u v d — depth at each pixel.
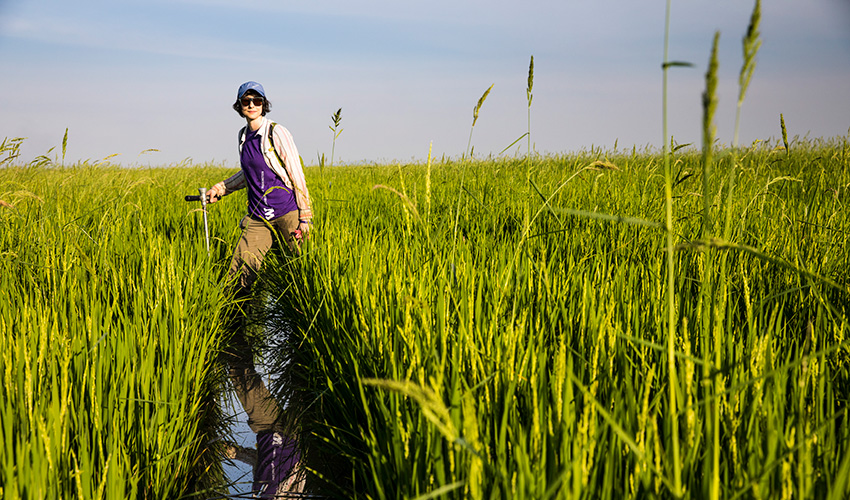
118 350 2.82
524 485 1.44
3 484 1.79
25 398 2.15
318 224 5.82
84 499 1.92
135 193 9.09
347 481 2.55
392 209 6.81
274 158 5.12
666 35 1.20
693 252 3.63
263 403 3.55
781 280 3.30
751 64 1.13
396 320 2.64
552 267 3.61
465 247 4.24
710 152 1.15
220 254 6.33
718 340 1.74
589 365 2.04
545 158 12.48
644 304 2.82
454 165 11.22
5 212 5.26
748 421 1.75
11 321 2.83
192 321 3.86
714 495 1.25
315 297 3.97
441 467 1.62
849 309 2.77
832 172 7.31
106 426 2.32
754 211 4.64
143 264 4.29
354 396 2.64
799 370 1.88
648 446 1.52
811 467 1.44
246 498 2.52
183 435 2.74
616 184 7.09
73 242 4.73
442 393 1.80
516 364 2.10
